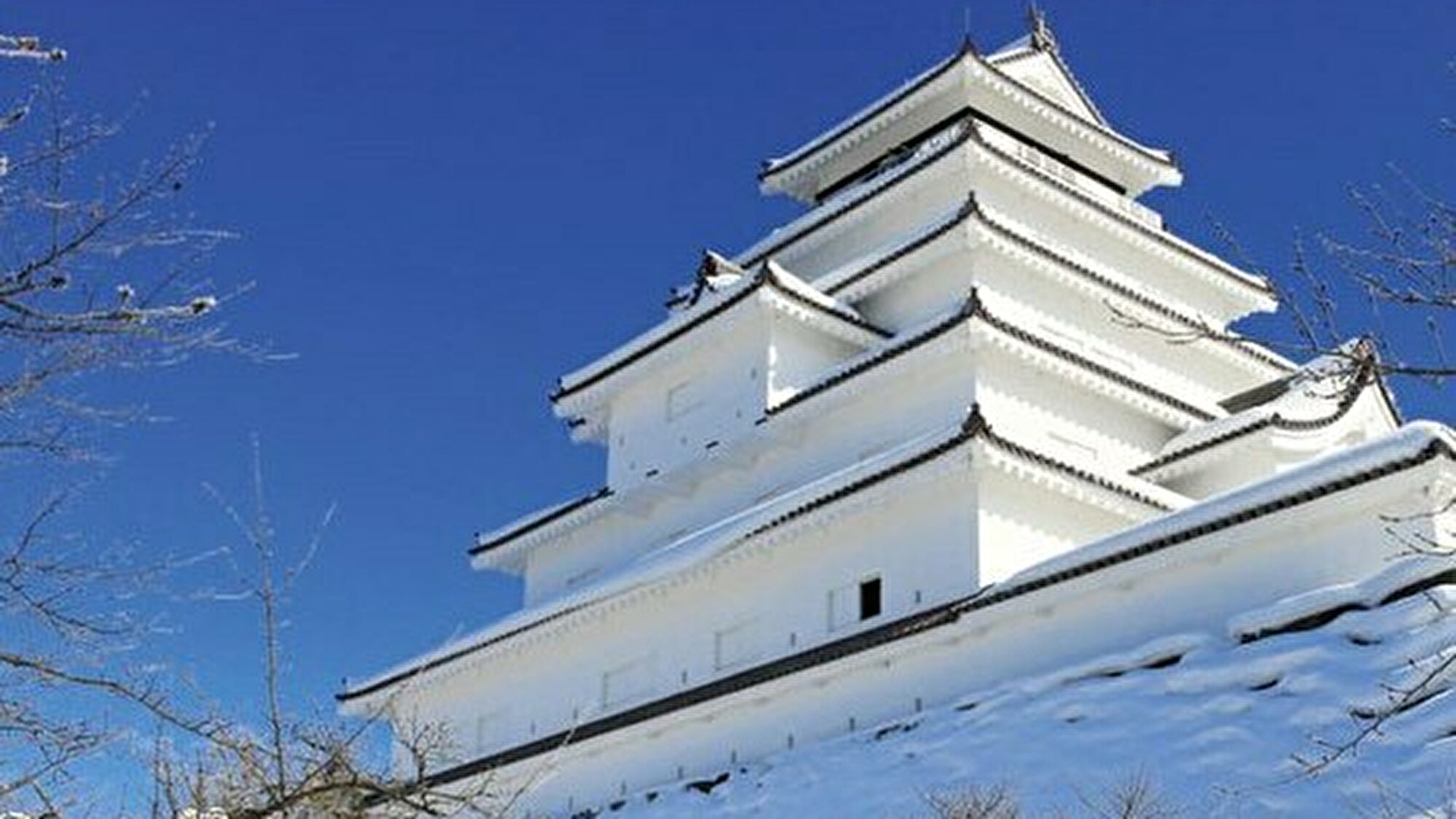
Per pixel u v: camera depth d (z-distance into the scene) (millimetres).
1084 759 22953
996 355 35562
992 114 46312
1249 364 43219
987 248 38969
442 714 43844
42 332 6809
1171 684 23922
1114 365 39094
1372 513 23984
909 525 32219
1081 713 24484
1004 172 41750
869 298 42219
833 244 45875
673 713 33656
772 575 35031
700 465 40312
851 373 36906
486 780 10242
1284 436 35188
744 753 32156
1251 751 20891
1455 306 7895
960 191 42094
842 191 49469
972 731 25969
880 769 26469
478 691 42906
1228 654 23922
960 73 44844
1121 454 37781
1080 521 32500
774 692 31734
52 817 7633
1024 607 27688
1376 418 37000
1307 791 19203
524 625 40688
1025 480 31297
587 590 39781
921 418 36062
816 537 34031
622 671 38250
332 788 8227
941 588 30984
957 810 22109
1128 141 48188
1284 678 22359
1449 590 21922
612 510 43438
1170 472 36781
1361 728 20031
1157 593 26344
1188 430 38625
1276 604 24188
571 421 47750
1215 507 26172
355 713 46062
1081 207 42844
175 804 7945
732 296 40125
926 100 46312
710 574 35781
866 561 32875
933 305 40188
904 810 24156
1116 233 43406
